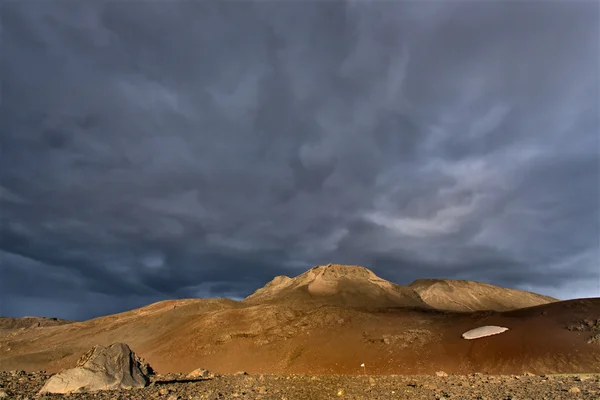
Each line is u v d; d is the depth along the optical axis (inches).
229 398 759.7
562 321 2133.4
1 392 804.0
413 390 912.9
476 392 853.2
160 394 801.6
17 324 6683.1
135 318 4571.9
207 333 3112.7
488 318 2541.8
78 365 942.4
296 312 3353.8
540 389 886.4
